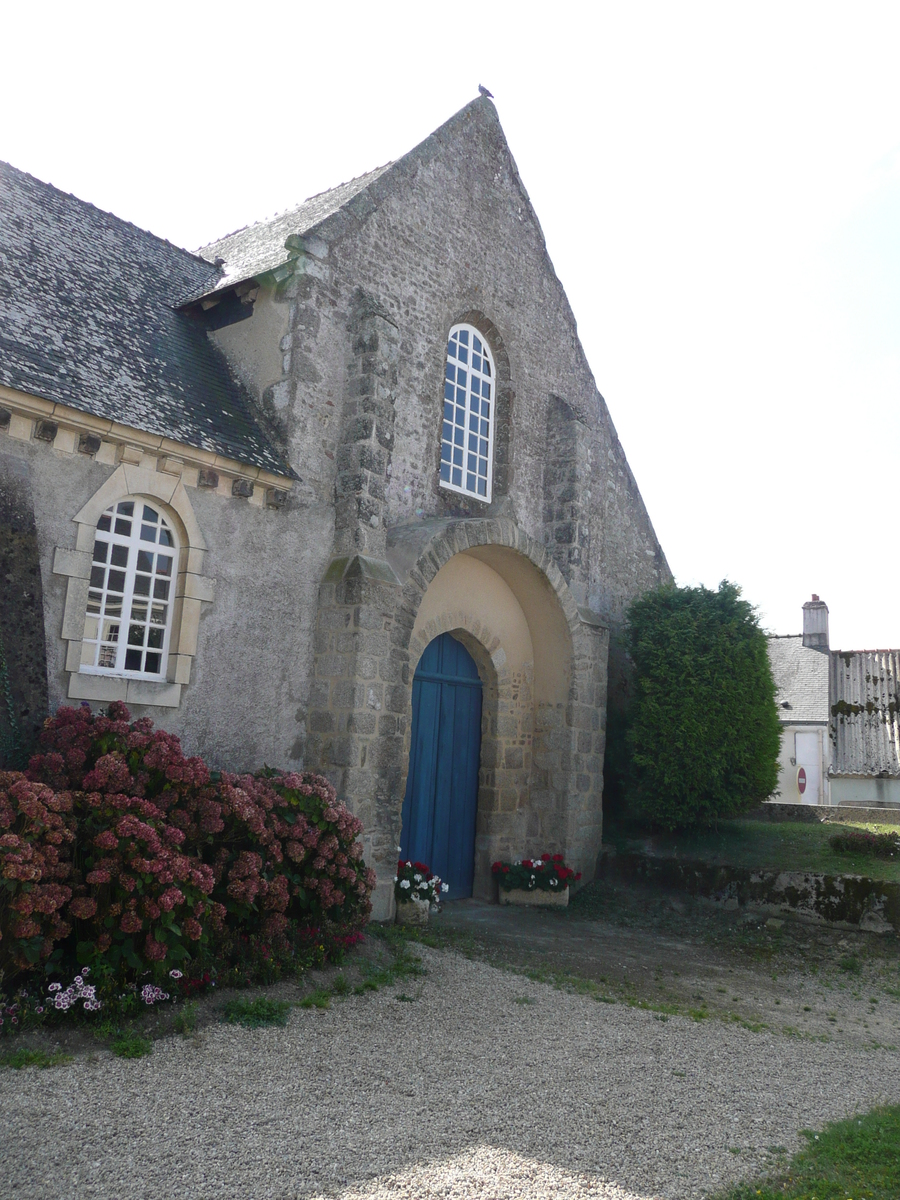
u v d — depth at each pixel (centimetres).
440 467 1111
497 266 1208
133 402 786
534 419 1258
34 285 845
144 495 785
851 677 2567
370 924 849
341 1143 401
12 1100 414
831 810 1411
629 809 1251
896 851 1078
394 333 979
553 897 1095
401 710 916
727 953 945
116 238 1063
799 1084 541
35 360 737
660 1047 596
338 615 893
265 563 868
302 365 916
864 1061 610
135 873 552
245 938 658
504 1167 387
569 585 1225
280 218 1262
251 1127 411
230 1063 489
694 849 1159
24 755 647
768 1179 392
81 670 740
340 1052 525
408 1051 539
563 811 1158
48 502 715
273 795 719
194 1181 357
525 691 1207
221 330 991
